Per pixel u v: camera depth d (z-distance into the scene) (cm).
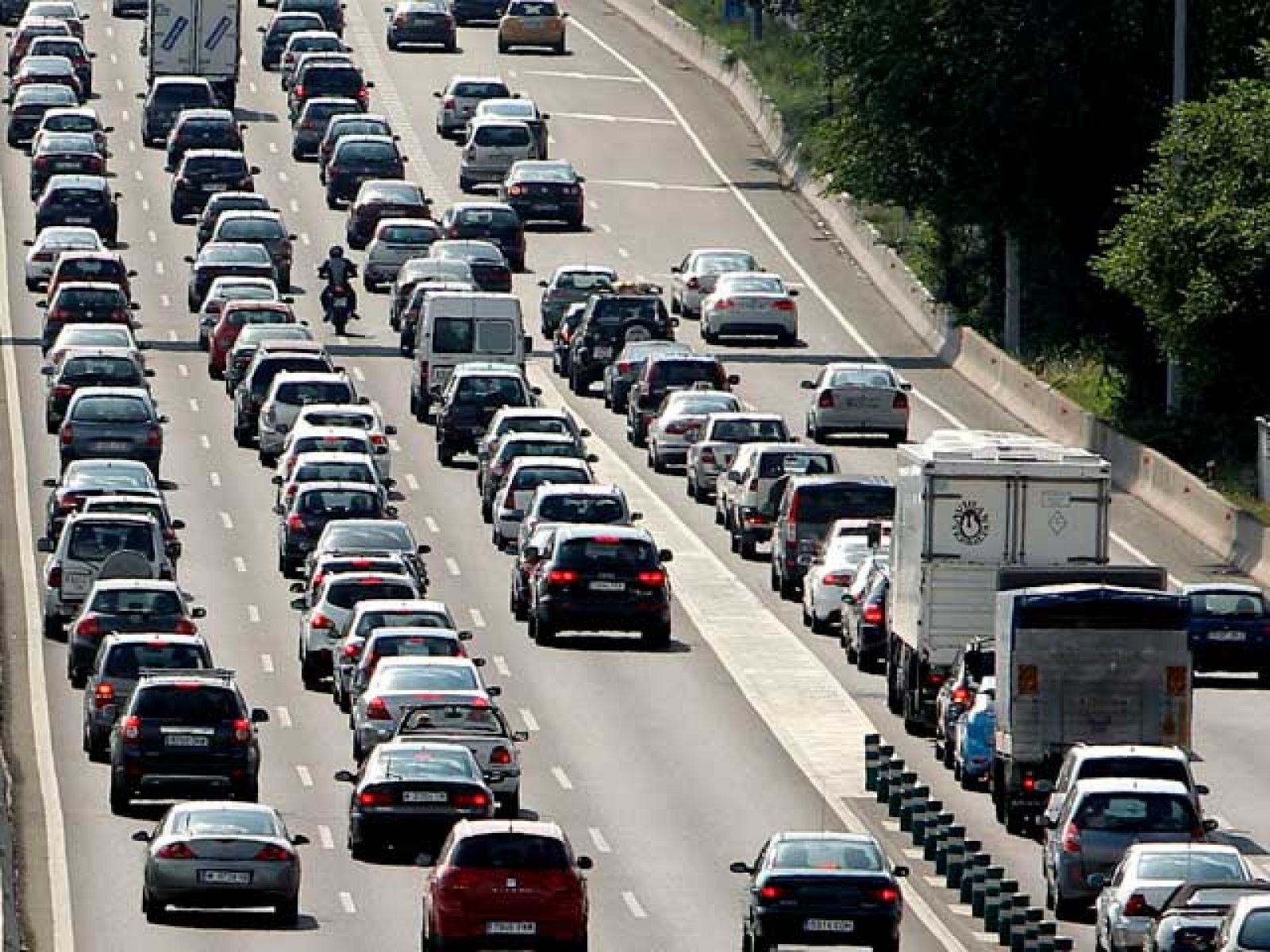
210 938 13150
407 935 13262
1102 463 17200
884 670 19325
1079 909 13762
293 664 19388
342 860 14838
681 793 16425
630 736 17675
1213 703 18712
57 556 19750
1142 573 16312
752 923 12669
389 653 17188
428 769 14812
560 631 19912
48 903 13838
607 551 19825
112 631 18300
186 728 15688
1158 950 11719
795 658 19650
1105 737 15438
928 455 17312
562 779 16675
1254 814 15812
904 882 14712
